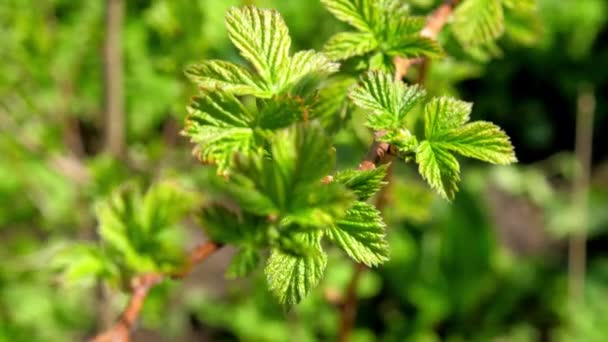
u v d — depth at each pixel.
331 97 0.38
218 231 0.35
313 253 0.30
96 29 0.84
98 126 0.96
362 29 0.36
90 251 0.41
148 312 0.85
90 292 1.01
